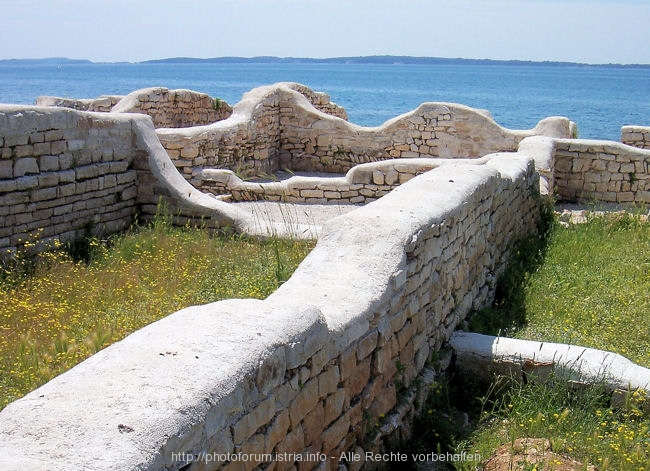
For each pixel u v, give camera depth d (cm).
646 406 541
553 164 1336
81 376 296
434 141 1698
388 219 540
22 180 843
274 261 820
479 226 737
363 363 456
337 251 514
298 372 370
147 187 1038
